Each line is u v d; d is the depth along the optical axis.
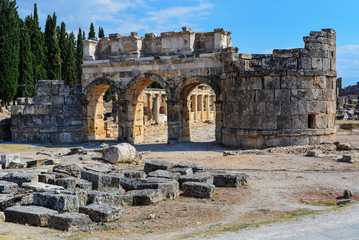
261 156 24.52
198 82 33.53
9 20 58.22
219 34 33.06
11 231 9.94
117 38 36.66
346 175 18.66
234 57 30.08
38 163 23.20
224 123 31.86
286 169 20.38
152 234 10.50
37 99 37.59
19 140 37.91
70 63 73.62
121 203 13.89
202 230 10.62
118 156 22.91
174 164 20.62
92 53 37.88
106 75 37.09
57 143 36.78
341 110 59.31
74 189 14.58
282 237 8.70
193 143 34.50
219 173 17.75
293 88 28.58
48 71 68.56
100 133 40.16
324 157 23.53
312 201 14.26
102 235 10.41
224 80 31.39
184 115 35.94
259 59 29.14
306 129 28.73
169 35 34.50
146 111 61.66
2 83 54.22
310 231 9.09
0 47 54.78
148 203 14.06
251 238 8.76
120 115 36.59
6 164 22.61
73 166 19.42
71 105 37.88
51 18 69.44
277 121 28.77
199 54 32.81
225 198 15.06
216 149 30.28
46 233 10.23
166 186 14.99
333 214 10.73
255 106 29.19
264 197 15.06
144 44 36.69
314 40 28.75
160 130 49.12
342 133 37.88
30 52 60.44
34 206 12.17
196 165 19.83
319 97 29.08
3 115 44.78
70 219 10.69
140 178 16.41
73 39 79.56
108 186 16.53
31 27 64.88
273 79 28.72
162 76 34.56
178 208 13.62
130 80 35.91
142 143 37.25
